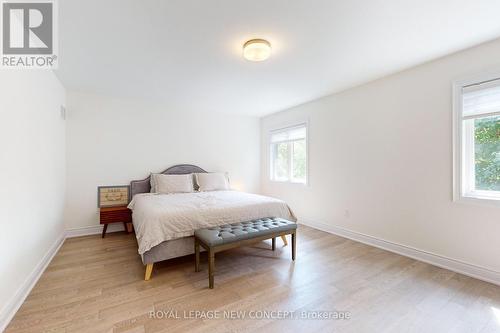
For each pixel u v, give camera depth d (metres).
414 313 1.66
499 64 2.02
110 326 1.51
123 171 3.79
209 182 4.13
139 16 1.71
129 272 2.26
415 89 2.60
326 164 3.70
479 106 2.16
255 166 5.25
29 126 1.98
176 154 4.28
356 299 1.83
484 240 2.13
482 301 1.80
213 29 1.89
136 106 3.89
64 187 3.26
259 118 5.29
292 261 2.54
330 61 2.48
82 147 3.47
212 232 2.21
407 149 2.68
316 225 3.86
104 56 2.35
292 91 3.46
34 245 2.08
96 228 3.56
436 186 2.44
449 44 2.13
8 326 1.50
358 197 3.22
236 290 1.95
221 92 3.52
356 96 3.24
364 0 1.56
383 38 2.03
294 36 2.00
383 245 2.91
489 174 2.17
